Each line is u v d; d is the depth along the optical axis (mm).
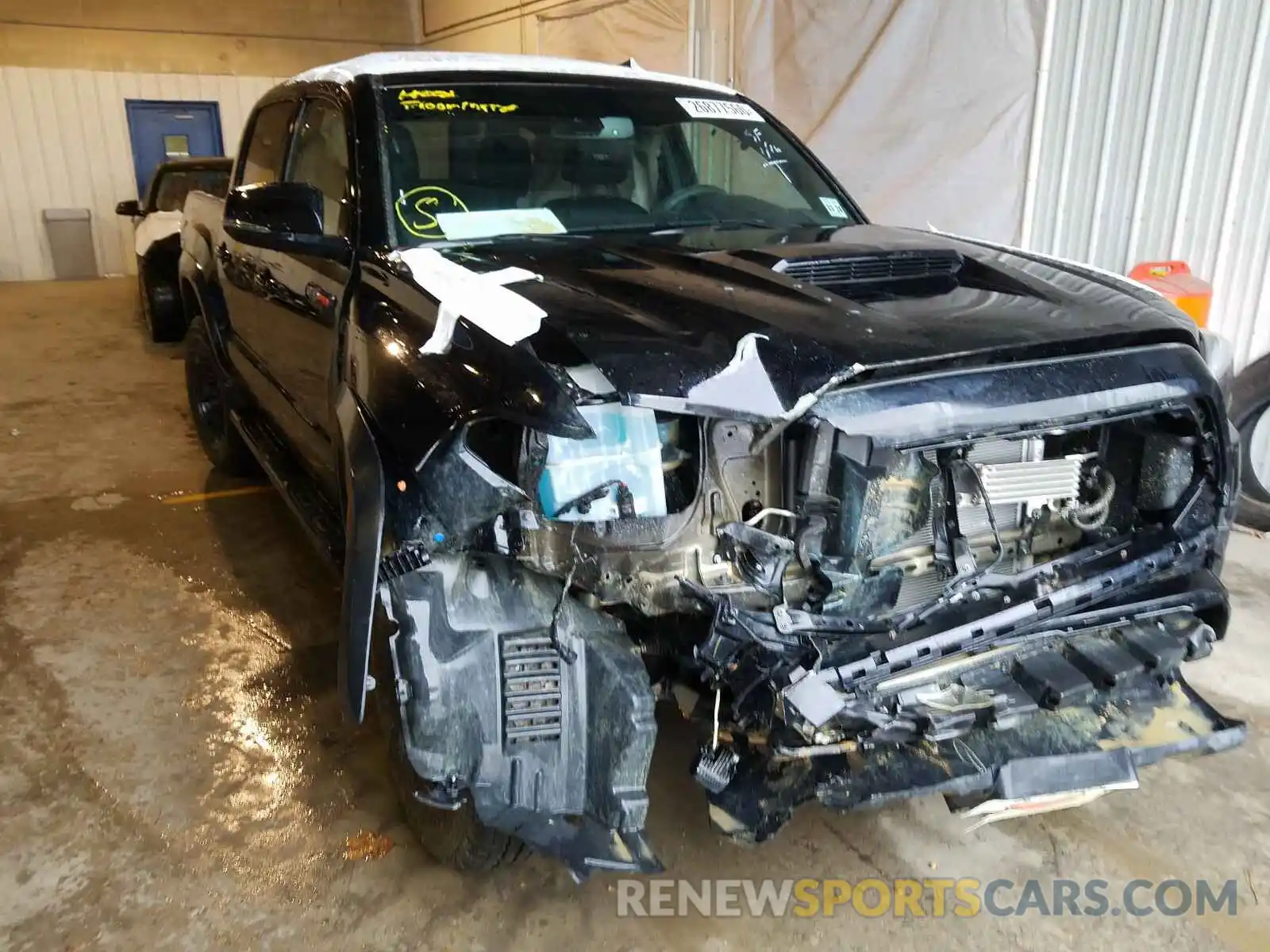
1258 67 4168
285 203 2504
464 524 1850
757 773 1956
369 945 2123
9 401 6539
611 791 1834
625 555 1843
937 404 1848
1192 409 2129
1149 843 2432
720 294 2059
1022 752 2029
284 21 13328
